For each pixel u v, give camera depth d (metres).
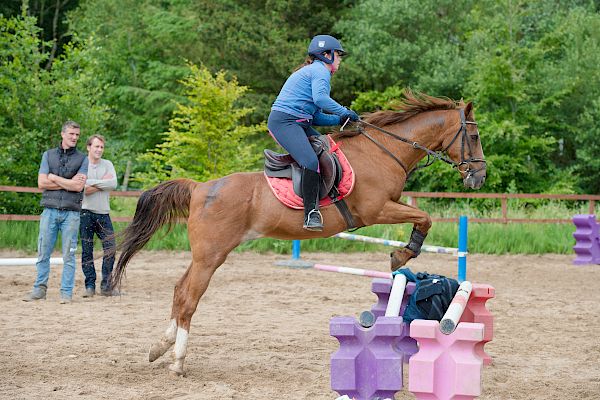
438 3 29.11
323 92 6.84
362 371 5.40
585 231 16.25
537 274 14.53
